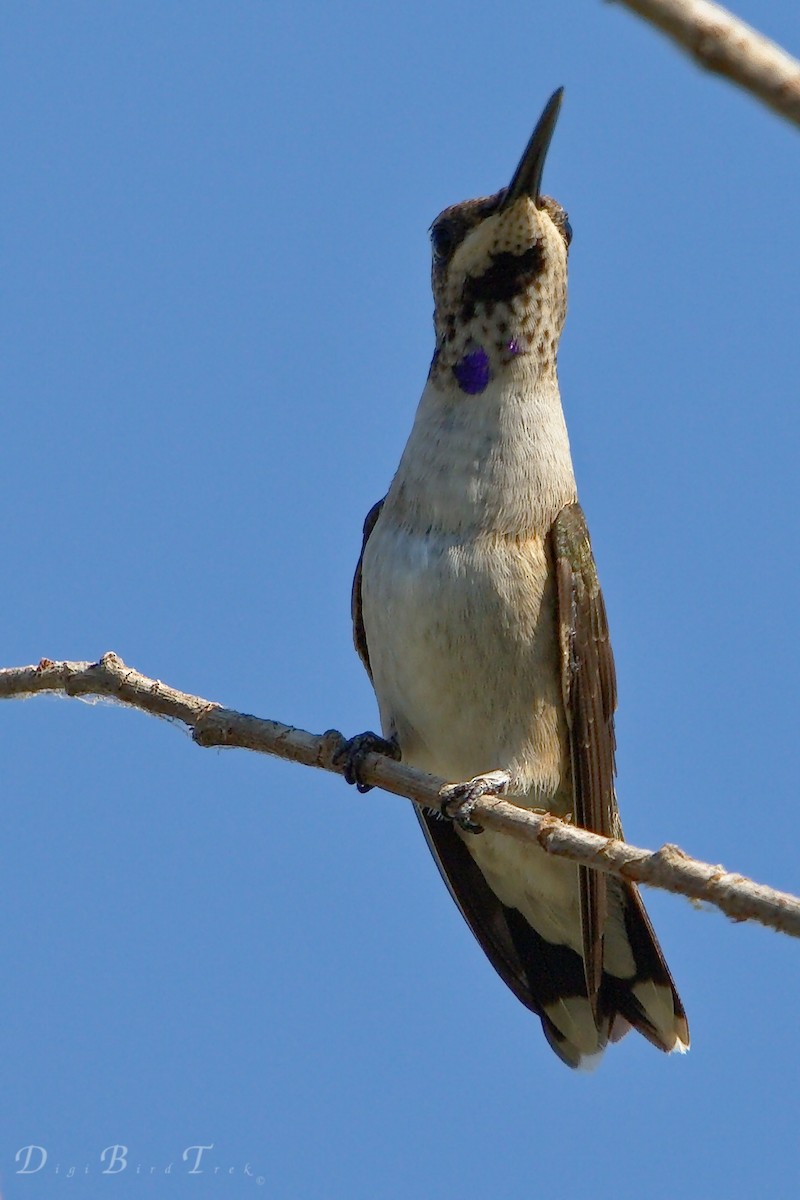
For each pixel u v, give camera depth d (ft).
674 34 13.34
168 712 33.04
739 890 24.59
